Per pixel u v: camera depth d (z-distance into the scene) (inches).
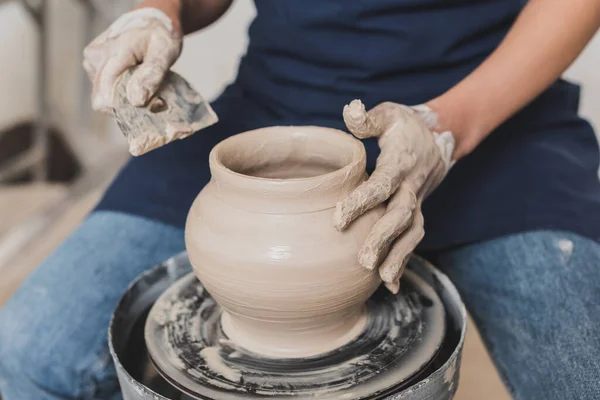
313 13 43.7
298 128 33.3
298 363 30.5
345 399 28.0
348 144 31.6
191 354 31.5
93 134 104.7
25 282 43.6
